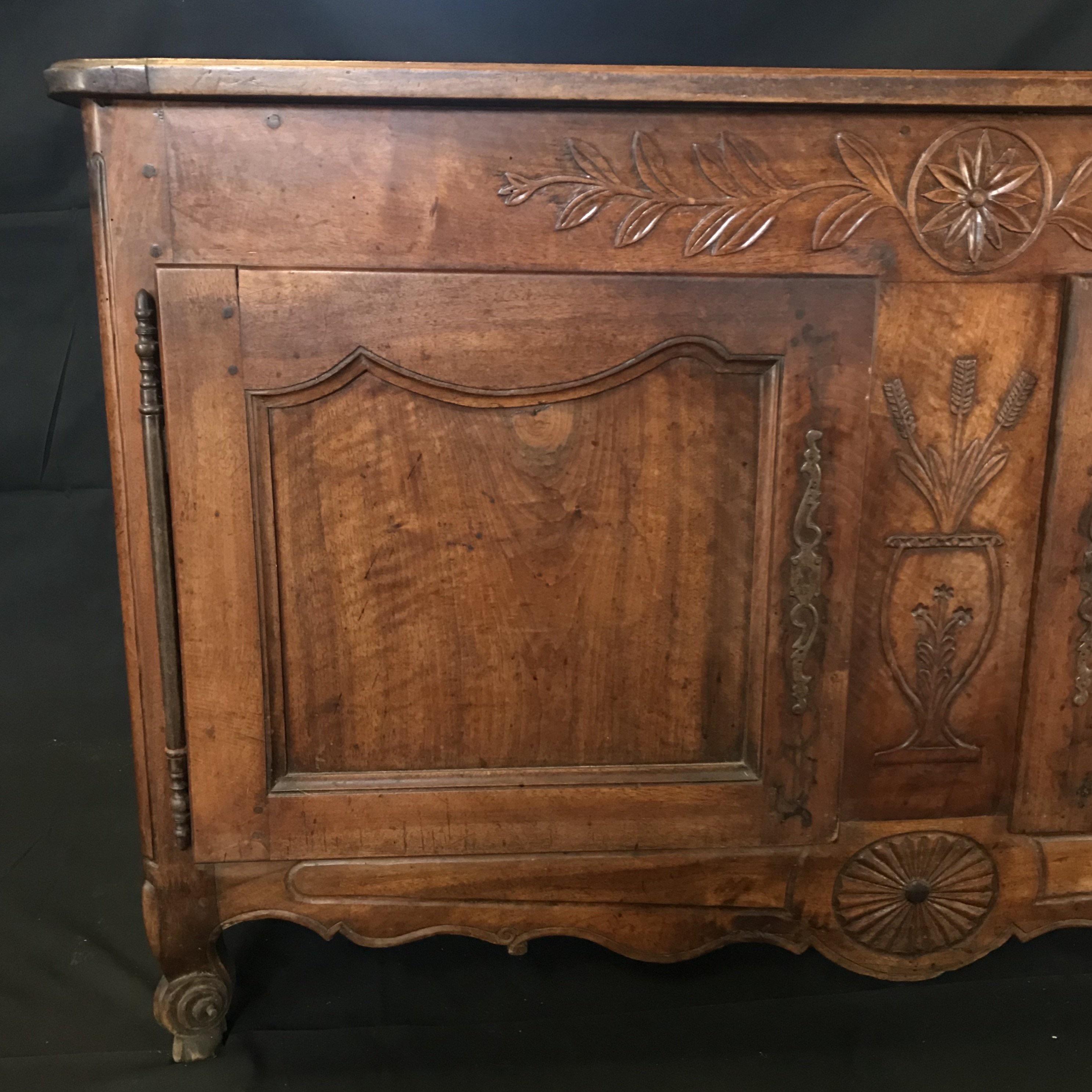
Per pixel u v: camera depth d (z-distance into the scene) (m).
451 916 1.22
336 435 1.10
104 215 1.04
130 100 1.02
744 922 1.24
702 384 1.12
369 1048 1.25
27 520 1.95
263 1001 1.34
